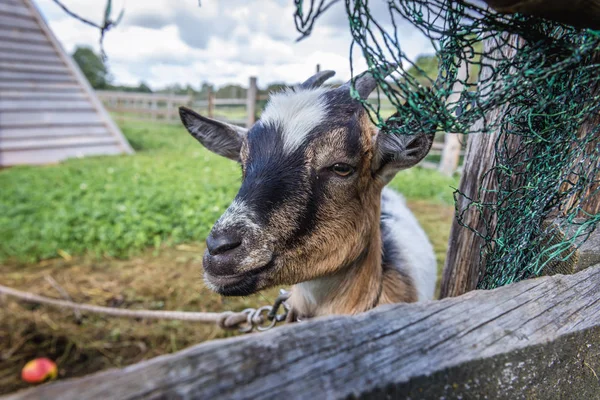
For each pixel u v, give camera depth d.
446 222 1.33
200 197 1.35
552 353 0.20
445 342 0.18
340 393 0.15
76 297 0.89
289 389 0.15
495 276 0.31
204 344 0.16
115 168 1.87
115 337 0.77
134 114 4.84
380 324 0.18
